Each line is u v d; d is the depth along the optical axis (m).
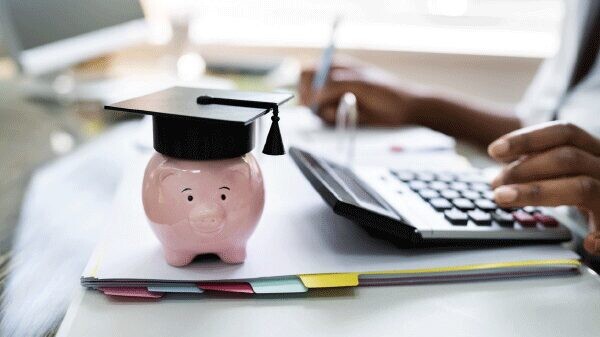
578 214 0.52
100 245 0.36
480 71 1.39
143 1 1.29
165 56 1.30
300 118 0.84
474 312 0.31
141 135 0.69
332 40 0.79
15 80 1.02
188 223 0.31
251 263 0.34
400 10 1.52
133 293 0.31
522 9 1.50
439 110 0.83
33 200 0.51
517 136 0.44
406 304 0.32
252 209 0.33
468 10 1.51
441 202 0.42
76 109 0.91
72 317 0.29
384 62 1.41
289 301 0.32
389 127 0.81
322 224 0.40
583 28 0.77
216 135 0.31
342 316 0.30
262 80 1.03
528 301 0.33
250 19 1.54
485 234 0.38
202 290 0.32
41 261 0.39
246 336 0.28
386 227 0.35
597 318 0.31
